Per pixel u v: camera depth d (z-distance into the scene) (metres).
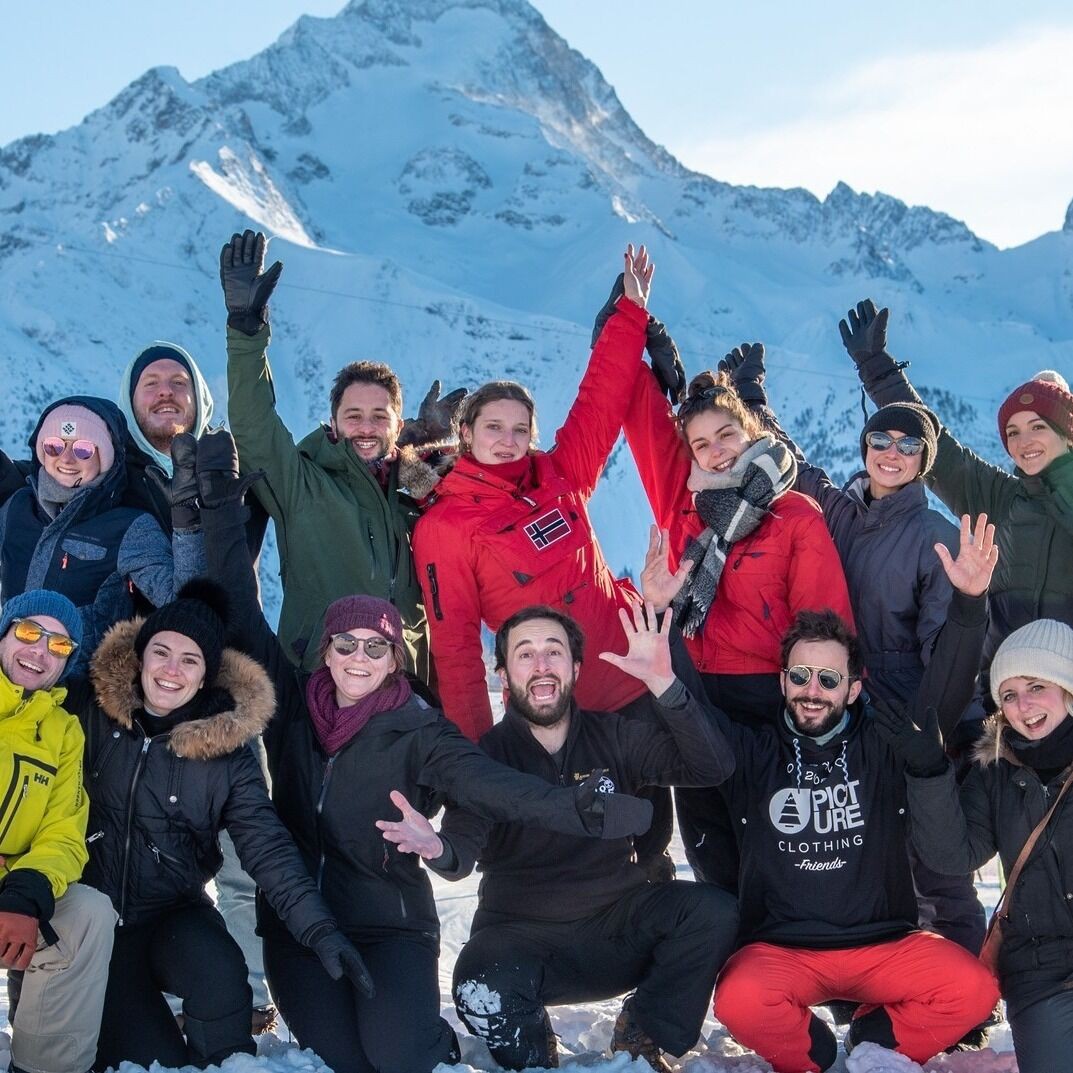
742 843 4.41
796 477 5.15
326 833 4.23
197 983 4.01
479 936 4.30
